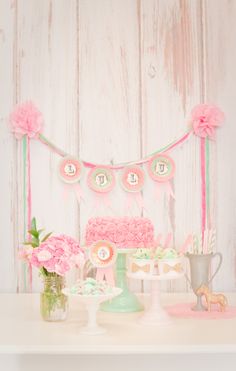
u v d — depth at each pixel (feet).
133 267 5.16
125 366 4.87
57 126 6.72
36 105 6.75
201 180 6.69
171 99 6.74
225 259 6.64
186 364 4.85
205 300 5.90
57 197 6.68
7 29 6.79
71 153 6.71
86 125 6.72
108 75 6.75
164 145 6.72
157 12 6.78
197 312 5.45
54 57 6.77
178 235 6.66
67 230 6.66
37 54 6.77
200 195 6.68
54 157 6.71
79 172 6.62
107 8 6.77
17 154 6.70
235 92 6.72
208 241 5.73
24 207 6.68
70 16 6.79
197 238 6.05
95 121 6.73
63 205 6.67
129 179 6.61
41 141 6.70
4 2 6.79
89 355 4.88
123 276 5.72
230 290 6.63
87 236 5.62
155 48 6.77
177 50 6.77
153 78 6.75
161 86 6.75
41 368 4.88
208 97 6.74
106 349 4.22
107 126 6.73
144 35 6.77
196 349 4.23
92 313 4.71
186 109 6.73
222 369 4.83
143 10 6.78
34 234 5.56
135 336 4.54
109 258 5.32
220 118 6.63
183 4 6.79
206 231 5.77
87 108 6.73
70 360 4.88
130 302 5.64
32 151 6.70
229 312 5.45
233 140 6.70
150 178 6.67
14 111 6.66
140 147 6.72
